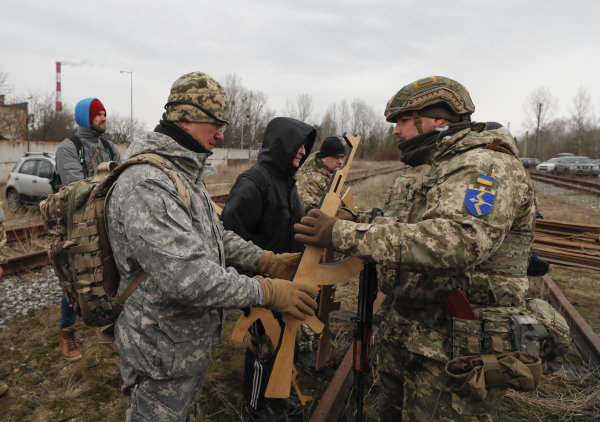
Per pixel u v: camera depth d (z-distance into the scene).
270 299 1.50
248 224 2.32
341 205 2.11
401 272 1.71
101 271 1.49
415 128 1.76
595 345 3.13
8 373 2.68
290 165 2.45
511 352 1.50
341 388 2.49
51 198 1.55
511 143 1.62
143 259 1.34
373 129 75.94
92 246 1.46
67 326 2.86
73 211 1.49
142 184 1.37
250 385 2.26
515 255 1.61
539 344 1.53
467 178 1.46
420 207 1.69
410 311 1.74
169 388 1.48
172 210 1.36
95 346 3.05
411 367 1.75
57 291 4.14
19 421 2.24
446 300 1.57
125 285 1.49
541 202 14.09
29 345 3.04
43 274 4.70
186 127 1.58
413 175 1.77
